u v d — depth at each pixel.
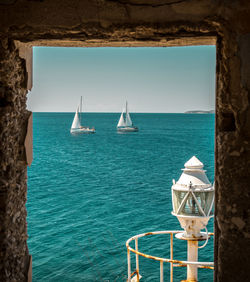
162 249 11.45
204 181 4.31
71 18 2.20
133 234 13.37
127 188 22.92
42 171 29.89
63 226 14.12
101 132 84.50
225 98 2.08
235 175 2.06
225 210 2.08
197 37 2.18
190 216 4.21
